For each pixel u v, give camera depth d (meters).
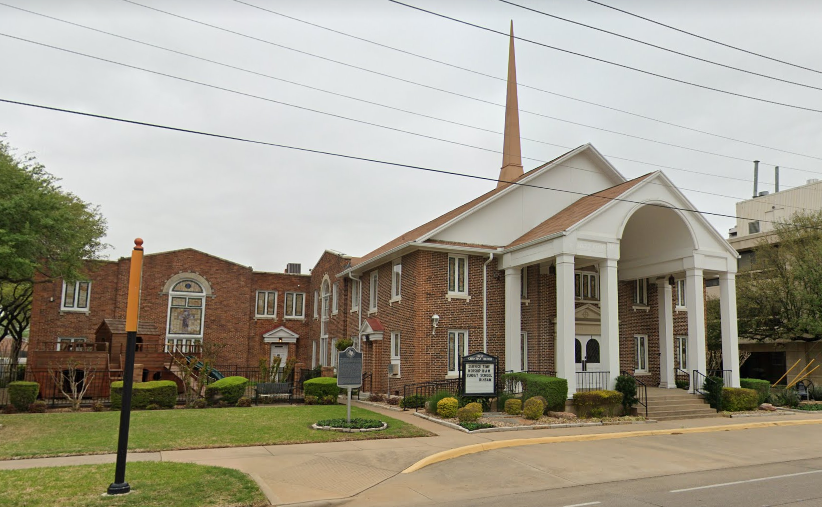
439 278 23.12
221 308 35.06
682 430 17.77
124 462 9.20
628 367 25.83
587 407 19.53
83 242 22.48
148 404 19.83
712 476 11.73
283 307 37.88
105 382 22.58
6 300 33.38
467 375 20.19
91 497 8.70
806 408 23.44
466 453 13.77
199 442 13.60
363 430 15.59
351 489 10.21
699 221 23.31
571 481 11.13
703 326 22.91
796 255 30.62
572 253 20.64
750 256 38.88
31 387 18.78
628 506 9.20
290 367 28.98
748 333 33.38
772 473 12.06
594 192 27.03
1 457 11.70
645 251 25.20
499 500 9.62
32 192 17.31
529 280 24.70
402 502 9.50
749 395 22.38
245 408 20.16
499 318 23.97
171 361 25.27
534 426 17.03
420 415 18.94
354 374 16.55
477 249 23.41
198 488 9.32
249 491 9.30
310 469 11.45
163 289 33.78
